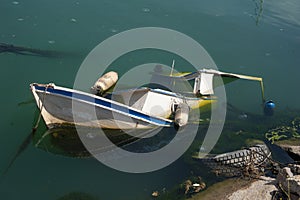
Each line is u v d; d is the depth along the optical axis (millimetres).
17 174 8320
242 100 12430
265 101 12492
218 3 18844
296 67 14422
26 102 10430
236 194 8227
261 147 9766
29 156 8820
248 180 8727
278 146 10211
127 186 8375
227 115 11438
